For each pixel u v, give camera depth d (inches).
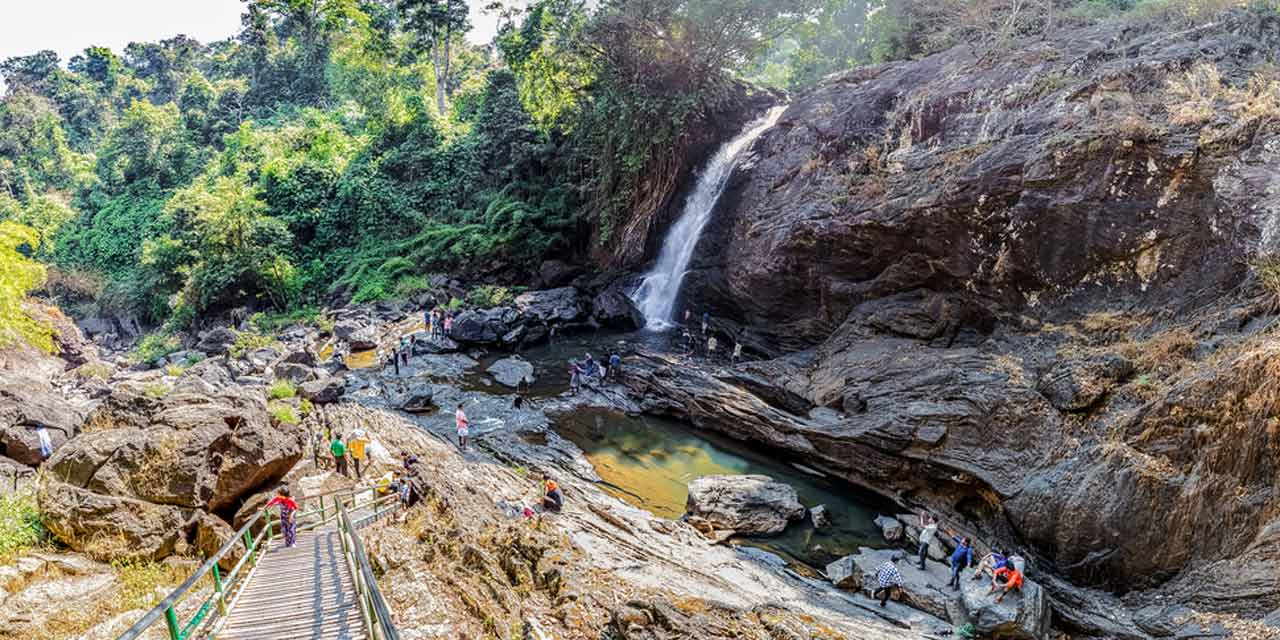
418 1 2241.6
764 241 1150.3
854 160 1070.4
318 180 1996.8
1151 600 514.3
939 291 912.9
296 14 2938.0
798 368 983.6
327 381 998.4
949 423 703.1
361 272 1771.7
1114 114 735.7
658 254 1550.2
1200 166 653.3
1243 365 515.5
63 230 2458.2
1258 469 486.6
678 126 1403.8
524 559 502.9
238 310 1705.2
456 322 1299.2
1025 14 1072.8
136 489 481.1
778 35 1435.8
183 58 3951.8
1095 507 563.8
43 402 665.6
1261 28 752.3
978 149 853.8
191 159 2561.5
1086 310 735.7
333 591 373.7
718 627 427.8
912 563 594.9
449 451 794.8
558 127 1763.0
